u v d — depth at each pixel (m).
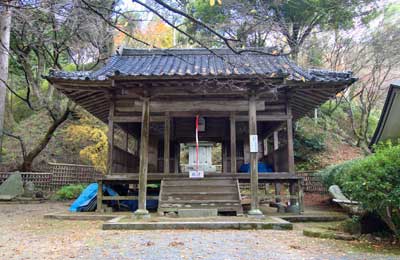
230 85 7.25
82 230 6.34
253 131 7.91
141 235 5.72
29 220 7.91
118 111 9.59
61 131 20.00
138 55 10.93
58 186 15.60
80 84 8.77
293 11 13.03
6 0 2.63
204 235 5.75
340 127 20.03
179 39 14.58
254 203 7.68
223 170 12.25
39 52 14.73
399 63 16.84
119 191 10.51
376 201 4.76
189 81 7.61
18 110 22.09
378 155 5.02
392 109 10.32
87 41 11.02
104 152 17.14
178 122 12.23
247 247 4.71
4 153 17.81
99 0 3.71
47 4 3.20
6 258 4.08
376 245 4.89
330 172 10.54
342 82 8.34
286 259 4.00
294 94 9.52
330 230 5.96
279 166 10.10
